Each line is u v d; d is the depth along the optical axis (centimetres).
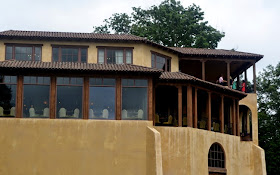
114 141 3738
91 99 3788
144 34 6800
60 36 4206
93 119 3759
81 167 3675
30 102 3738
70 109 3759
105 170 3691
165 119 4294
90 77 3812
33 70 3738
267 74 6600
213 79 5444
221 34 6925
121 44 4284
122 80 3841
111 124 3756
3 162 3625
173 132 3981
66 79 3794
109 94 3809
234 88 5059
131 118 3800
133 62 4272
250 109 4869
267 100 6512
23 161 3641
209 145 4228
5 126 3672
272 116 6388
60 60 4203
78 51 4238
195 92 4162
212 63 5006
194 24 6856
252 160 4588
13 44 4178
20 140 3666
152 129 3744
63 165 3666
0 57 4144
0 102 3709
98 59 4241
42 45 4203
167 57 4569
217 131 4431
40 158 3656
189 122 4044
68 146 3694
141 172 3709
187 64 5041
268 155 6009
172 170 3919
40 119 3703
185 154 3959
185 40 6862
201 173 4084
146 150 3741
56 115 3741
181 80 4062
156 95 4441
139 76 3853
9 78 3750
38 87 3762
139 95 3834
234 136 4528
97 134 3731
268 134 6219
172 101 4444
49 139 3688
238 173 4491
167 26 6894
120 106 3800
